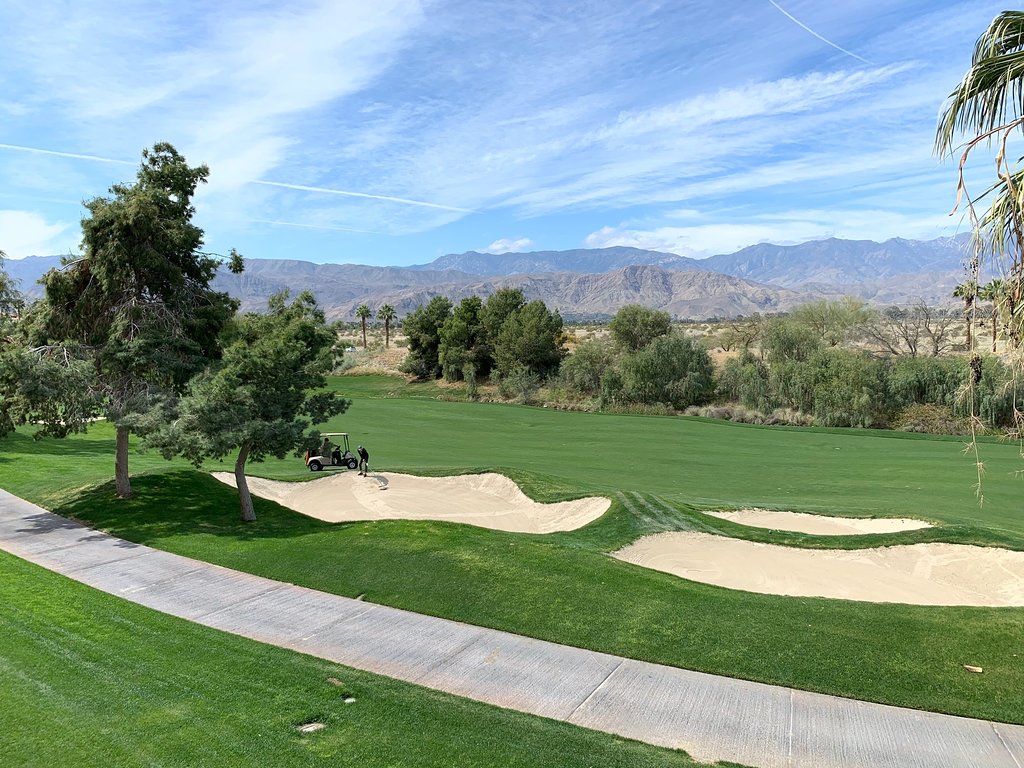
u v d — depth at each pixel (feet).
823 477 93.09
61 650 32.78
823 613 38.17
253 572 46.06
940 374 155.12
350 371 300.20
